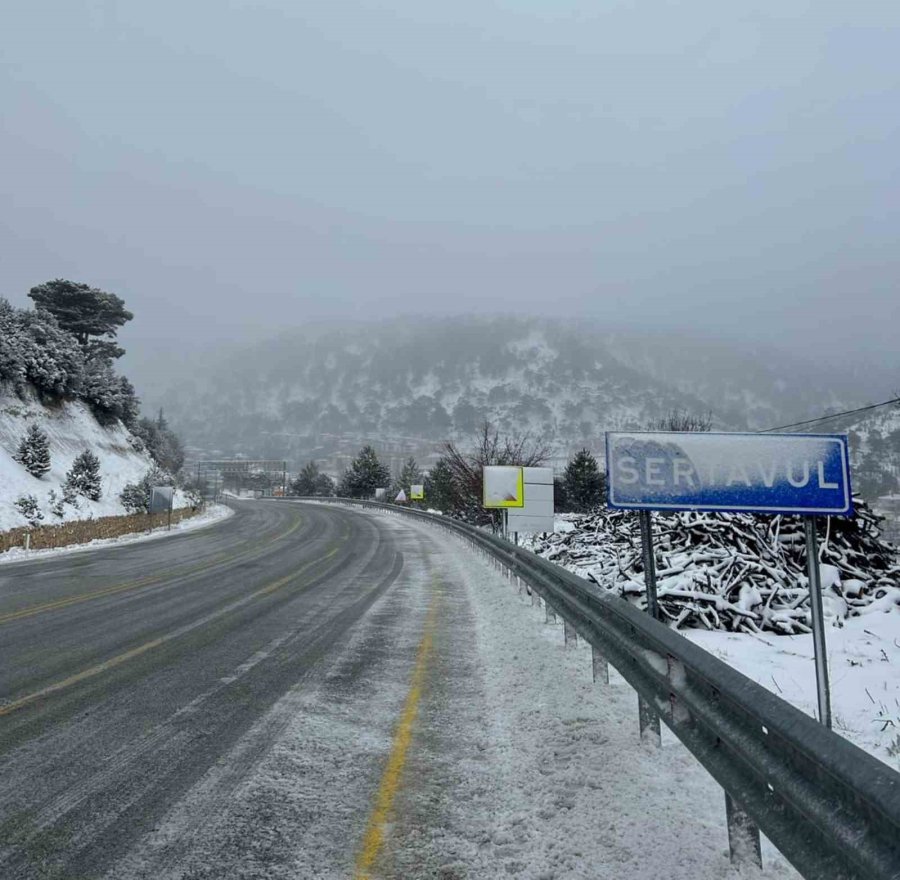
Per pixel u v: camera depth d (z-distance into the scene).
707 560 9.93
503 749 4.37
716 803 3.49
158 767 4.10
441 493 41.44
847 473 4.14
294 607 10.38
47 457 32.94
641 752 4.18
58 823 3.38
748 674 6.18
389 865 2.99
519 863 2.97
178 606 10.42
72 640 7.88
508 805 3.55
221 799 3.66
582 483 40.59
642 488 4.33
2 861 3.01
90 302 57.44
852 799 1.96
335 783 3.88
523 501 15.82
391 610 10.14
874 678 6.00
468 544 23.05
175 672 6.41
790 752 2.39
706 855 2.96
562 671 6.21
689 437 4.34
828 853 2.07
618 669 4.80
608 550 14.04
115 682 6.04
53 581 13.54
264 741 4.56
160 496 31.22
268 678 6.20
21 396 37.59
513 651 7.24
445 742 4.54
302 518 41.47
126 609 10.11
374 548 22.00
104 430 45.59
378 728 4.83
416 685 5.97
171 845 3.17
